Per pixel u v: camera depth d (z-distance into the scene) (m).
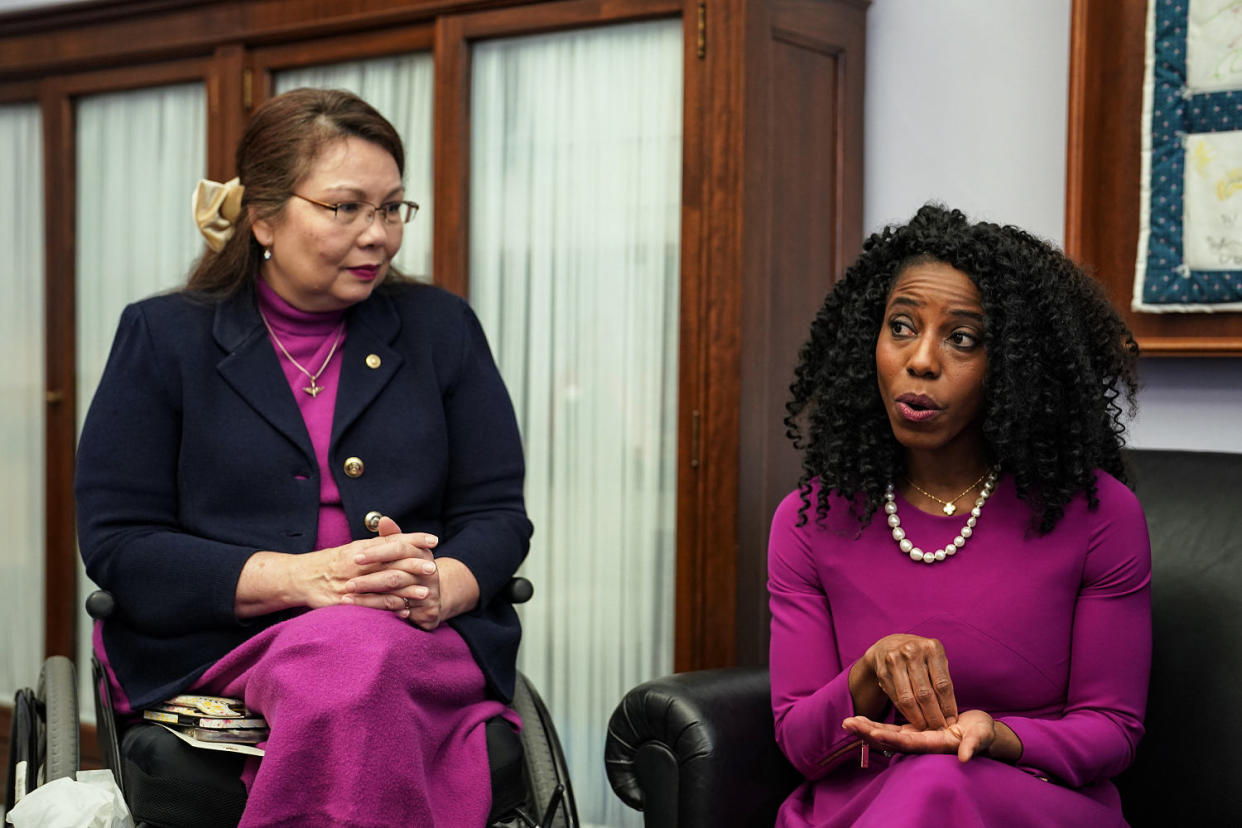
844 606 1.70
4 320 3.78
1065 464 1.64
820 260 2.78
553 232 2.88
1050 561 1.62
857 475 1.71
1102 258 2.48
